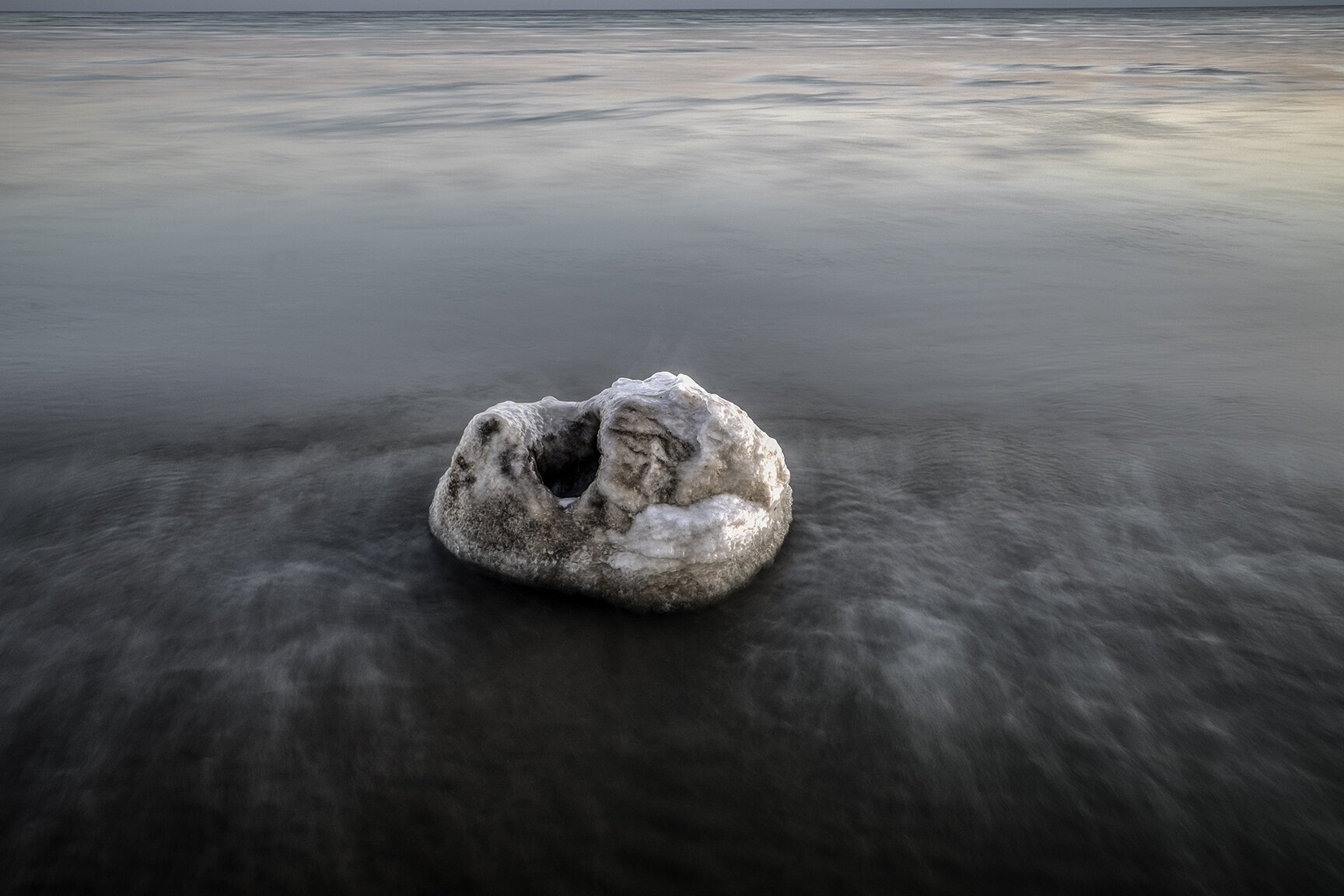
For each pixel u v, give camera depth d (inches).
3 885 88.7
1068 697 114.6
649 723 108.9
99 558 139.0
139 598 129.3
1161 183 469.4
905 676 117.4
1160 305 279.6
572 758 103.8
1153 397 208.5
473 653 119.0
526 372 229.0
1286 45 1870.1
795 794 100.2
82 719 108.0
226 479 165.3
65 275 308.2
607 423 124.6
